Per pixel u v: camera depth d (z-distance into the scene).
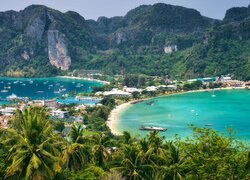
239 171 68.62
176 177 80.94
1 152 91.56
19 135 74.44
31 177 69.94
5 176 74.50
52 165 72.88
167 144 101.81
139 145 105.12
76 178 92.25
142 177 88.56
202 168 70.69
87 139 110.31
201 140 75.88
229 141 74.50
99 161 108.19
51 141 84.62
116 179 90.56
